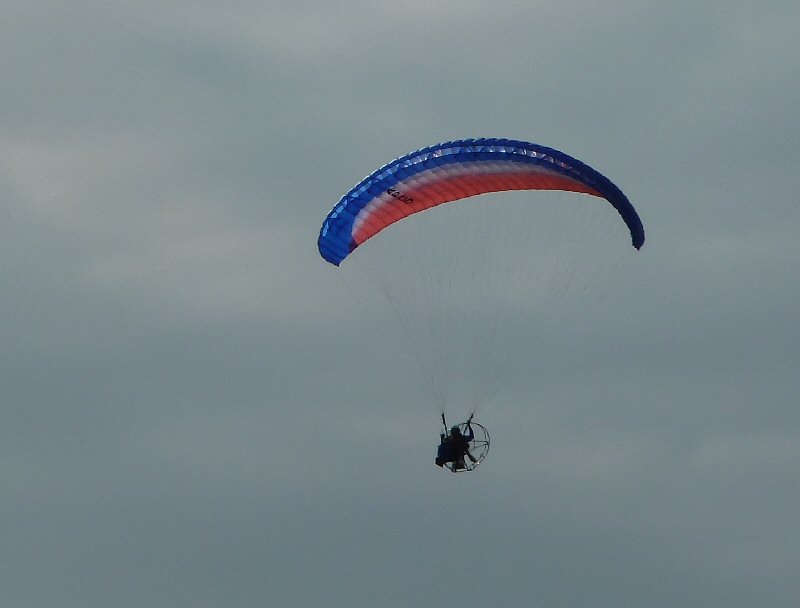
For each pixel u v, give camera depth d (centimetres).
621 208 19362
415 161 19412
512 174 19512
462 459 19375
